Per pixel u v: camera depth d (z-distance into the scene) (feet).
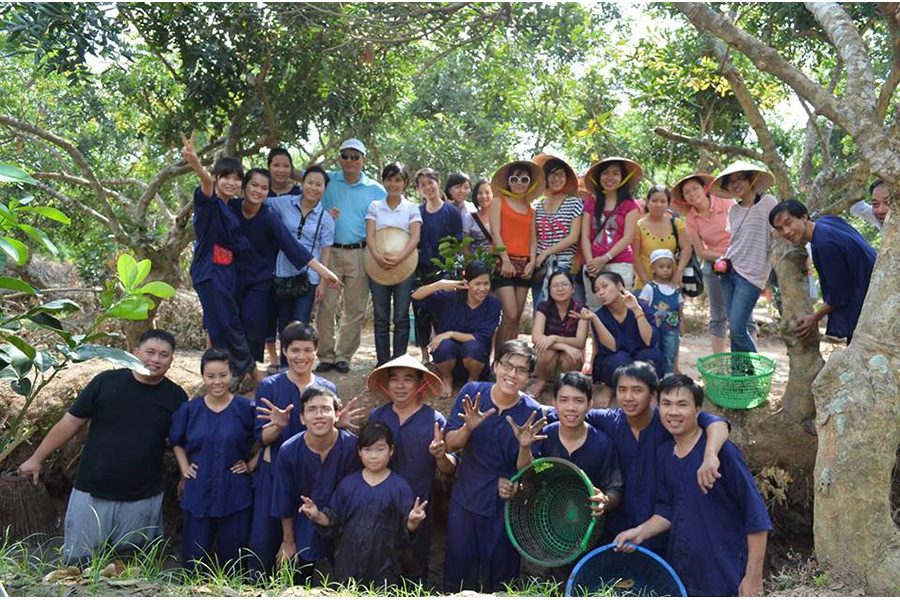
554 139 43.01
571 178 21.34
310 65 27.12
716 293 22.50
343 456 16.76
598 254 21.04
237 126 26.81
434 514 20.86
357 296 22.47
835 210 20.57
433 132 45.29
